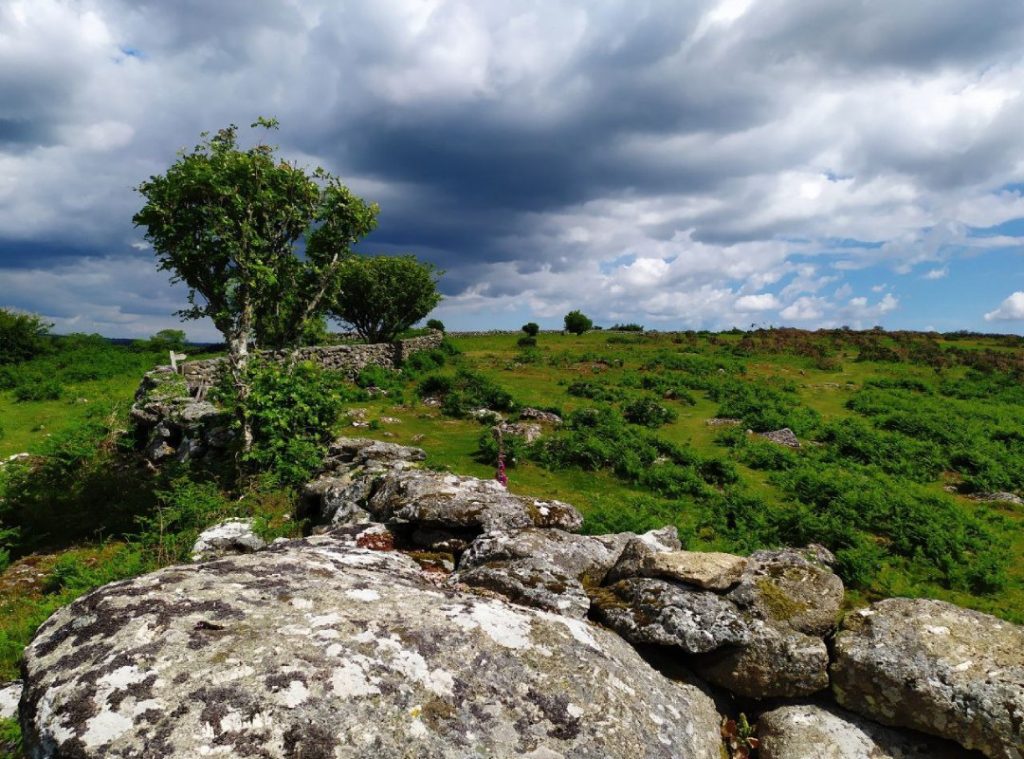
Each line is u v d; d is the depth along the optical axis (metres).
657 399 27.55
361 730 3.29
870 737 4.73
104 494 13.29
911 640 4.91
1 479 13.59
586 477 15.83
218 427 15.03
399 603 4.53
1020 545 12.80
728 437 20.84
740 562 5.84
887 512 13.36
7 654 6.41
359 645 3.82
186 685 3.31
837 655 5.02
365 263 35.94
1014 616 9.32
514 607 4.93
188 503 10.55
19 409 22.95
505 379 31.98
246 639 3.71
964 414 26.95
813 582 5.76
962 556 11.48
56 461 14.69
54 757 3.01
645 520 11.52
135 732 3.04
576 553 6.72
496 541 6.64
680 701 4.69
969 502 16.17
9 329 33.59
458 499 7.89
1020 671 4.50
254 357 14.27
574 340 54.25
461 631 4.21
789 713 4.95
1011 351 49.47
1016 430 22.92
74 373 29.48
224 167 12.93
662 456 18.27
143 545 9.58
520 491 14.27
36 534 11.20
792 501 14.45
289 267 14.53
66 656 3.57
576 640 4.56
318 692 3.41
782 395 29.23
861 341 51.56
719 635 5.15
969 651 4.75
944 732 4.52
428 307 38.34
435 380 26.27
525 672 4.04
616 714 3.97
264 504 11.61
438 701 3.61
